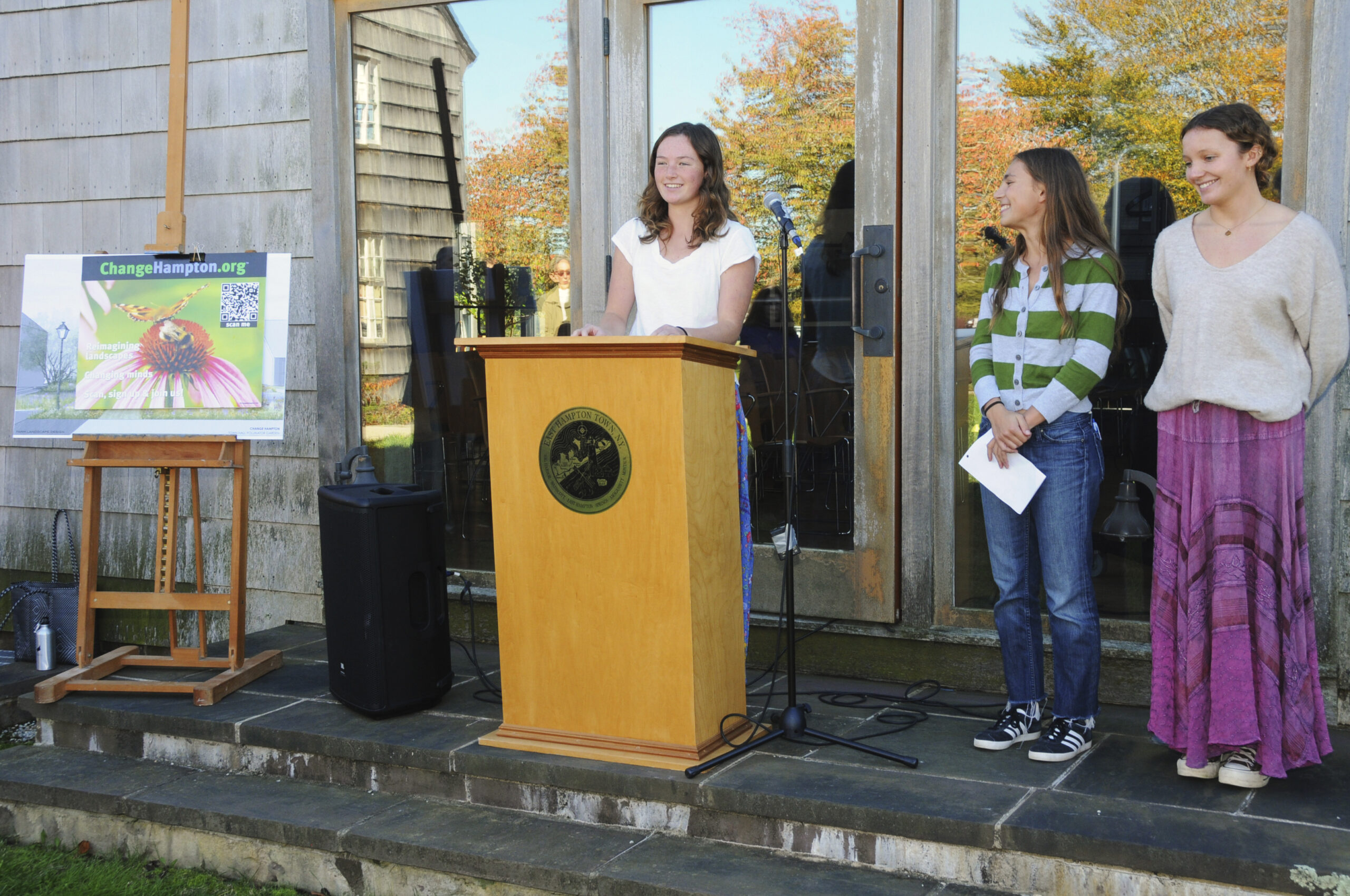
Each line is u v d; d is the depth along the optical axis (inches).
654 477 104.8
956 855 94.1
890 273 132.8
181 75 145.8
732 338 113.1
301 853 111.7
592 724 111.0
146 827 120.1
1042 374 105.1
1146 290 124.1
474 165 159.9
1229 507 96.6
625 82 146.9
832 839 98.5
